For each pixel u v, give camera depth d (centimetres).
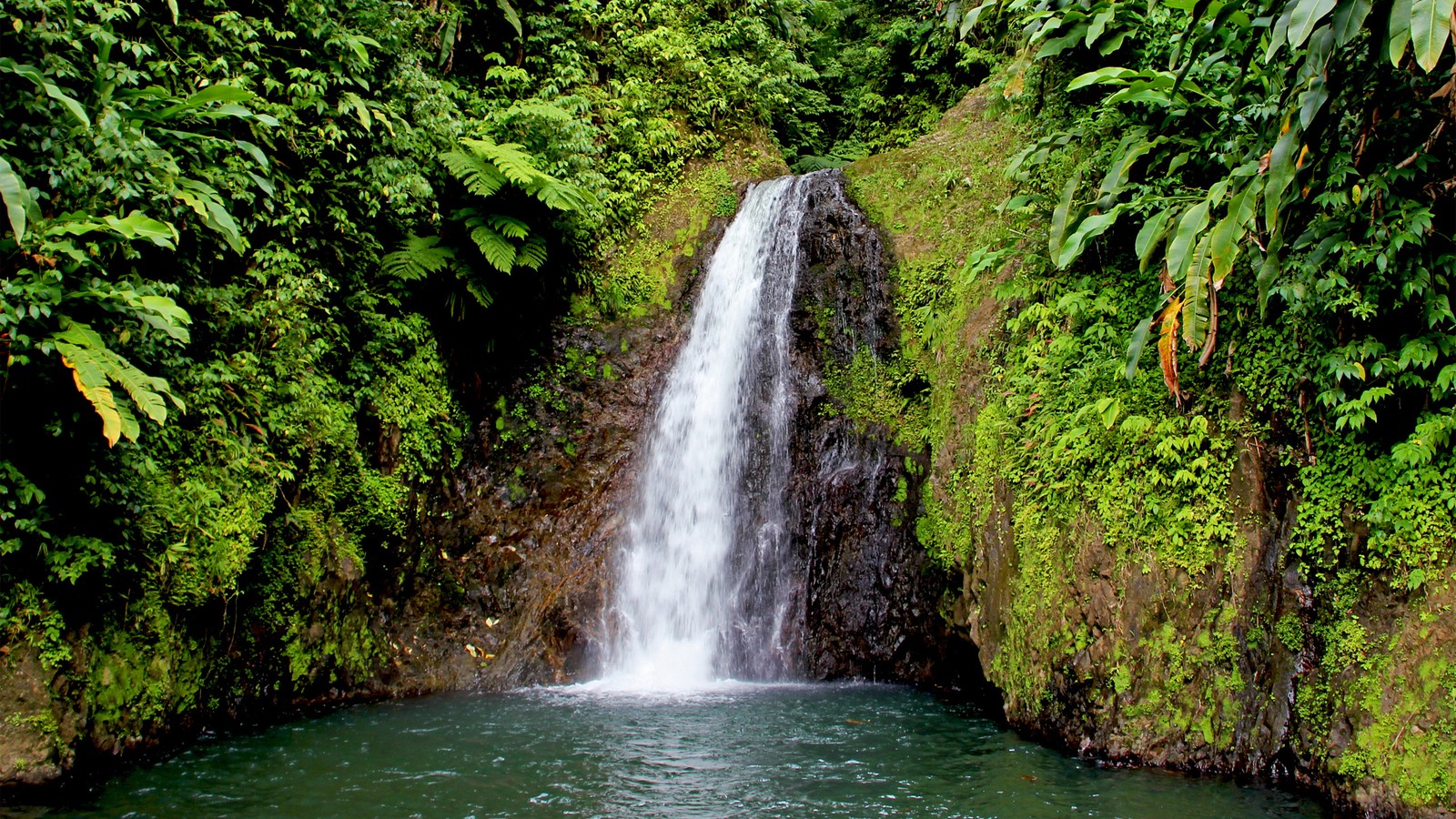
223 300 636
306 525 699
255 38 723
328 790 490
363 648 766
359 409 790
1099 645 557
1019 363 691
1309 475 510
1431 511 457
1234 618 517
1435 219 477
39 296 471
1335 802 460
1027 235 723
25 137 508
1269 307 538
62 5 530
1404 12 392
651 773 522
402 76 824
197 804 468
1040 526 608
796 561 865
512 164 848
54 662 494
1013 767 529
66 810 457
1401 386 487
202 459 601
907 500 837
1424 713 435
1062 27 729
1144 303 610
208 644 620
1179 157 581
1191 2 544
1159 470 551
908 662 809
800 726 633
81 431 521
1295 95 484
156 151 553
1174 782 500
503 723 649
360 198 786
